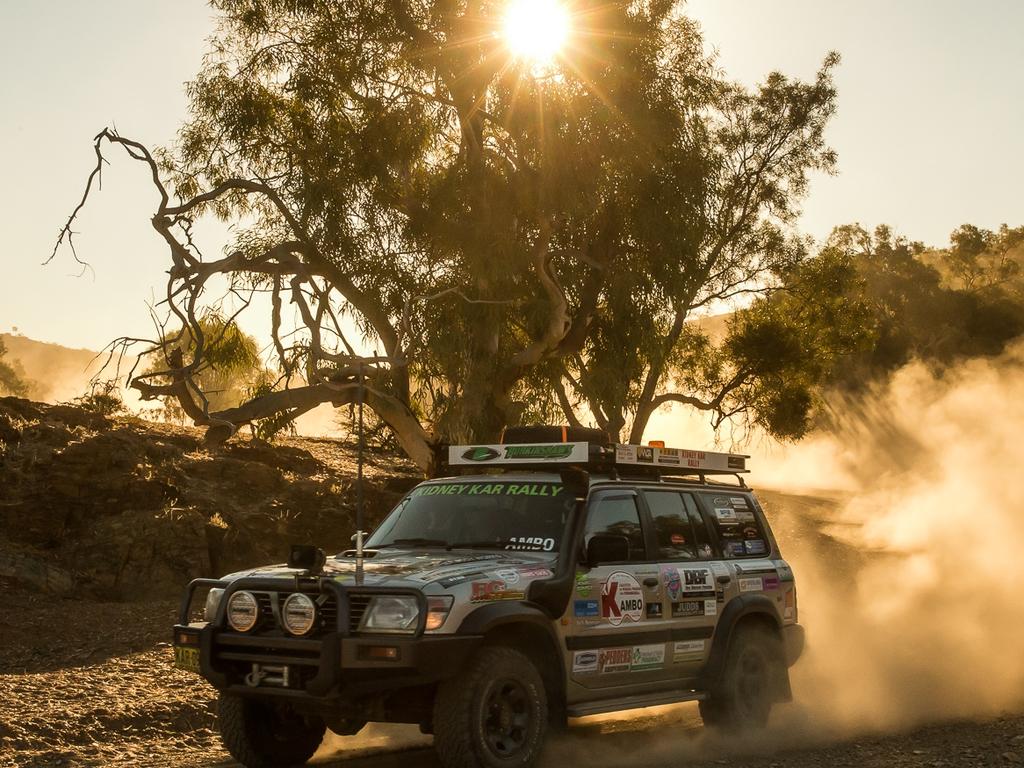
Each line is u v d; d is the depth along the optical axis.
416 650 6.54
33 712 9.50
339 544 22.08
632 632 8.22
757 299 32.44
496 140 22.78
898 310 79.94
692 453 9.57
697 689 8.92
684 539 9.10
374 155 21.72
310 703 6.92
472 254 21.39
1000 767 7.68
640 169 22.14
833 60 31.22
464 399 21.98
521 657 7.15
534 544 7.94
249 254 22.25
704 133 23.92
